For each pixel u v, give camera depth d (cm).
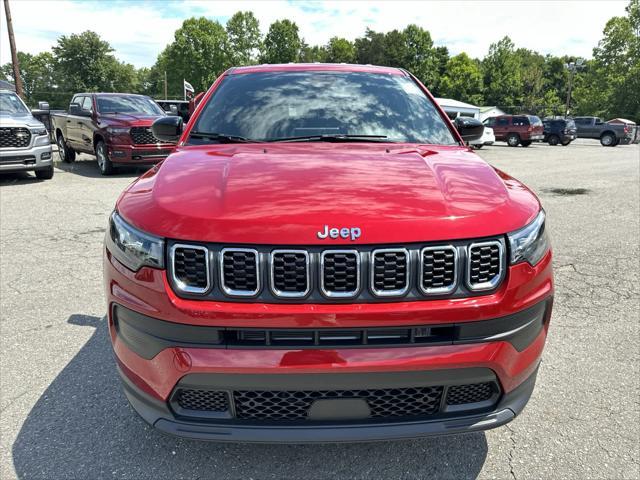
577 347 327
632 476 211
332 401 174
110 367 299
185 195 192
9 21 1923
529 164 1569
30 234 603
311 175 204
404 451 227
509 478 210
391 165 221
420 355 171
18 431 239
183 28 8475
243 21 8731
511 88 7306
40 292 418
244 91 309
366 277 169
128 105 1188
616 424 246
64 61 8575
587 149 2577
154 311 176
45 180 1045
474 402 186
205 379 172
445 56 7875
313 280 169
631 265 496
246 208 179
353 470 214
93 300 401
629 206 798
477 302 174
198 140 277
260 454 224
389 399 179
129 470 213
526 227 188
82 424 245
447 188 198
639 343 333
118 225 195
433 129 291
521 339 185
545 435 238
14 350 319
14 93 1059
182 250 174
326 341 171
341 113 292
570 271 479
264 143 266
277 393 174
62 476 209
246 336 172
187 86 2194
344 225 171
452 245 173
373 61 8262
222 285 170
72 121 1258
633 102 5972
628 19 6212
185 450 226
